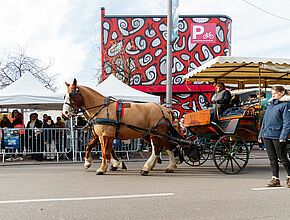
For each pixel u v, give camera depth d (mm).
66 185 5930
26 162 10227
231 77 9398
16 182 6277
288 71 7867
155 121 7508
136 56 18219
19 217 3793
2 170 8273
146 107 7570
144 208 4215
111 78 12367
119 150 10961
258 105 7809
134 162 10312
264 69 8000
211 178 6812
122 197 4867
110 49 18156
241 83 9930
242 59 7250
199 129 8406
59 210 4105
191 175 7285
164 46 18281
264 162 10438
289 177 5758
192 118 8531
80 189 5520
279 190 5457
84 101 7289
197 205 4391
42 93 11141
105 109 7246
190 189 5523
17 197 4859
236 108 8023
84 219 3721
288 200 4703
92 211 4062
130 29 18281
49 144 10688
